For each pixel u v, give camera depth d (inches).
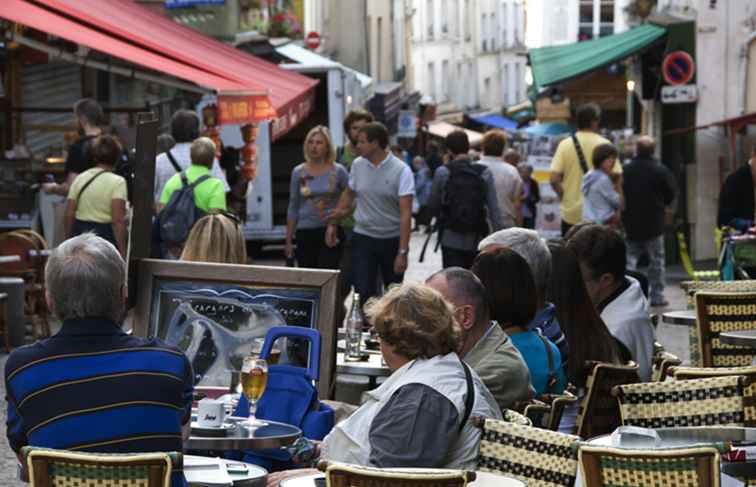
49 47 971.3
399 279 725.9
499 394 327.3
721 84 1349.7
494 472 261.0
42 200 1054.4
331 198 740.7
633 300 426.0
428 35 3996.1
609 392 347.9
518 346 354.9
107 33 1014.4
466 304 331.9
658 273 984.3
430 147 2332.7
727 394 312.2
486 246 392.5
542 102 2367.1
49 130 1240.8
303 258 748.6
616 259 423.2
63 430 268.7
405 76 3575.3
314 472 297.7
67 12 989.2
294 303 397.4
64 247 277.3
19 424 273.3
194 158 684.7
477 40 4365.2
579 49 1641.2
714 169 1349.7
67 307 274.5
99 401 270.2
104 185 730.8
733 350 489.7
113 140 738.2
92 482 241.8
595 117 876.6
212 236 417.7
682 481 239.8
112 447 269.0
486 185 755.4
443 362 282.7
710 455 238.4
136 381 271.9
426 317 283.4
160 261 403.5
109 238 730.8
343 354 470.3
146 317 402.0
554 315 381.4
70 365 271.9
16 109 1227.9
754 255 791.7
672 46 1366.9
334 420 343.9
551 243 431.2
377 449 274.5
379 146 718.5
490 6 4446.4
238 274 400.8
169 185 684.1
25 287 811.4
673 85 1355.8
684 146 1385.3
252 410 331.3
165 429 272.4
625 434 282.4
